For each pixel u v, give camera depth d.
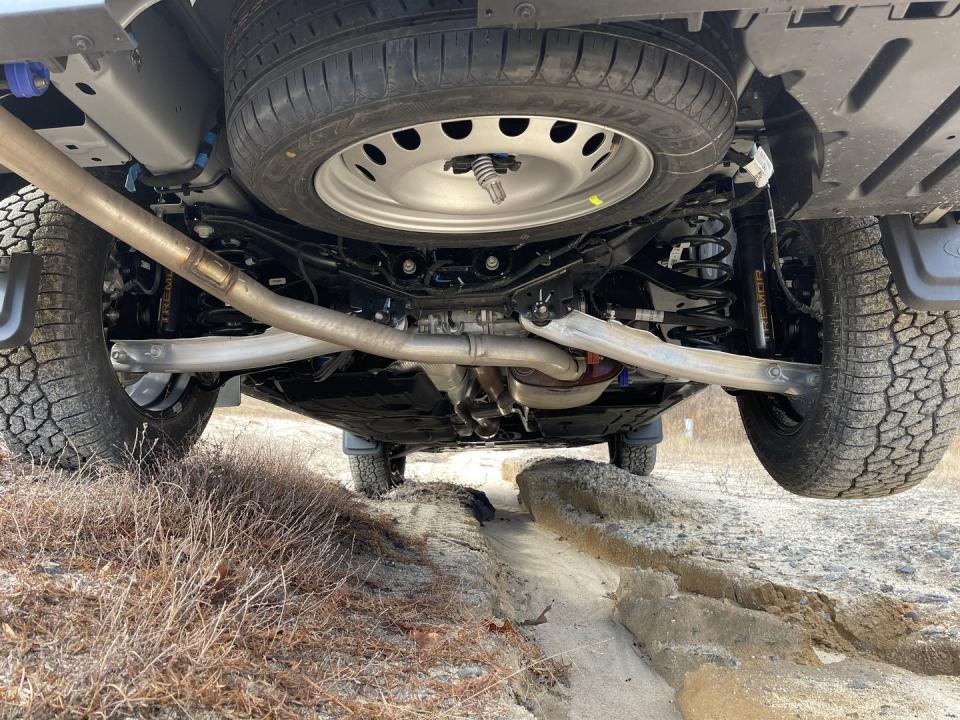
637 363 3.08
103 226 2.13
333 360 3.57
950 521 4.83
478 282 2.97
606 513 5.62
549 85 1.74
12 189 2.78
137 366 3.21
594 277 3.09
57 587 2.09
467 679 2.34
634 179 2.32
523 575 4.45
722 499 6.36
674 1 1.53
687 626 3.55
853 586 3.59
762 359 3.19
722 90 1.92
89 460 2.91
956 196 2.30
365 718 1.97
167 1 2.20
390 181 2.25
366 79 1.74
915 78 1.82
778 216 3.15
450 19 1.69
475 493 6.75
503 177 2.41
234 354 3.17
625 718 2.84
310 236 2.97
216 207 2.82
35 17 1.53
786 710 2.63
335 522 3.61
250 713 1.82
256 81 1.90
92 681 1.69
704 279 3.40
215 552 2.39
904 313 2.83
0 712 1.57
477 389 4.49
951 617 3.20
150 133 2.23
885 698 2.75
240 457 3.62
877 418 2.93
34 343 2.86
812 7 1.59
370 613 2.68
